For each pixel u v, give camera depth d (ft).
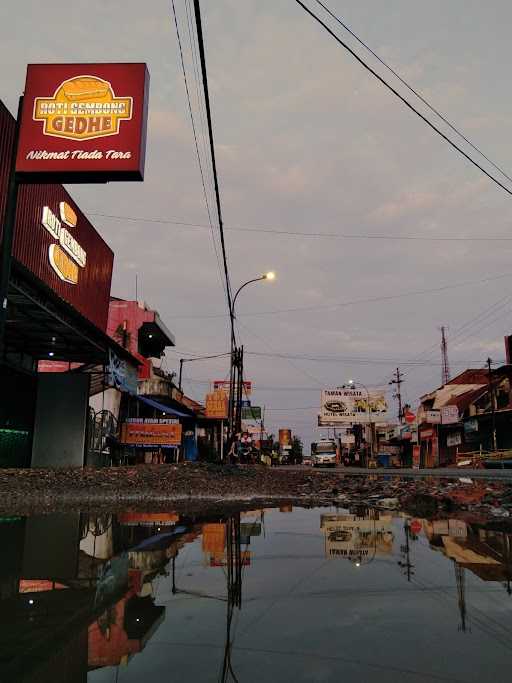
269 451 316.81
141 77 44.27
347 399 282.56
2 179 54.24
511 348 147.64
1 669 7.95
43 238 63.82
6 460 65.51
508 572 14.80
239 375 96.89
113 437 82.99
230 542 20.44
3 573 14.64
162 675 7.73
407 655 8.58
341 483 63.05
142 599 11.96
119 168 42.50
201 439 162.81
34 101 43.78
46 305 57.67
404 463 261.85
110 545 19.58
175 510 34.04
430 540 20.76
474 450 173.17
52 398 71.26
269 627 9.98
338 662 8.29
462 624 10.18
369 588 12.99
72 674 7.73
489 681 7.59
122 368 89.15
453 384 213.66
